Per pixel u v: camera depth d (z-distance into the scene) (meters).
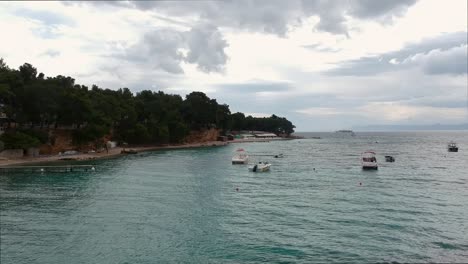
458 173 84.88
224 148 188.75
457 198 55.03
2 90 102.94
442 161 115.38
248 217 44.53
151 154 144.25
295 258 31.86
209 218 44.25
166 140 188.25
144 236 37.84
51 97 116.31
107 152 135.38
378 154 147.00
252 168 91.25
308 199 54.69
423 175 81.38
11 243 35.84
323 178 77.25
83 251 33.91
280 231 38.97
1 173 83.00
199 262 31.38
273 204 51.38
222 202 52.94
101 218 44.38
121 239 36.97
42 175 80.62
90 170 88.81
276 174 84.12
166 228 40.41
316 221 42.50
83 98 126.69
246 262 31.23
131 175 81.19
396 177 78.25
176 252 33.59
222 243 35.62
